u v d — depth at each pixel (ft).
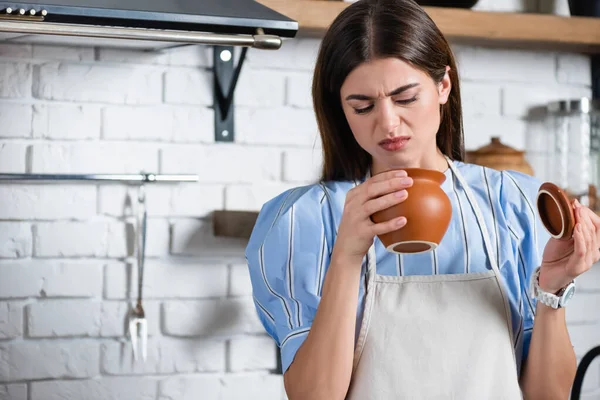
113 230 6.86
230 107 7.06
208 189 7.04
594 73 7.88
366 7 4.26
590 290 7.88
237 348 7.13
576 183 7.45
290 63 7.21
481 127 7.63
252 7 5.65
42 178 6.48
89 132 6.81
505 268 4.59
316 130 7.27
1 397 6.68
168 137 6.96
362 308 4.48
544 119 7.75
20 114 6.67
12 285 6.70
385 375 4.30
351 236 3.93
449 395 4.26
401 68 4.09
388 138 4.13
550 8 7.72
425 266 4.52
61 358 6.80
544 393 4.49
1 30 4.72
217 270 7.09
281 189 7.19
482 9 7.55
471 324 4.36
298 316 4.51
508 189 4.78
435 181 3.82
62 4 5.02
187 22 5.22
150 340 6.97
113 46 6.53
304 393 4.25
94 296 6.84
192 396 7.04
